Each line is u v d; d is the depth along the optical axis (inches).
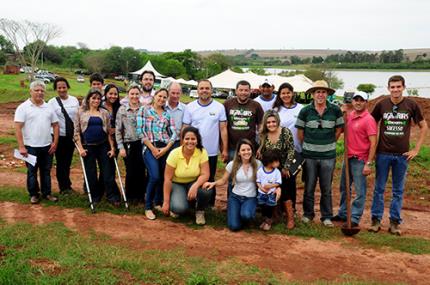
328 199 281.3
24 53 3228.3
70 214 277.9
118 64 3410.4
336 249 239.8
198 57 3695.9
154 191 280.2
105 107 299.6
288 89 288.0
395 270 215.5
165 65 3371.1
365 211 328.8
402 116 261.9
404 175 269.1
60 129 307.1
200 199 267.7
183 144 266.5
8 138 588.4
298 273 207.5
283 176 268.5
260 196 261.4
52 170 419.2
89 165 295.7
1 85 1879.9
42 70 3043.8
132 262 206.2
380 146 270.8
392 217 271.6
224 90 2245.3
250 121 287.6
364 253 235.6
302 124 277.7
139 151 295.6
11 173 394.9
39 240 230.1
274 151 263.6
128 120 289.1
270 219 266.8
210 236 251.6
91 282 188.9
